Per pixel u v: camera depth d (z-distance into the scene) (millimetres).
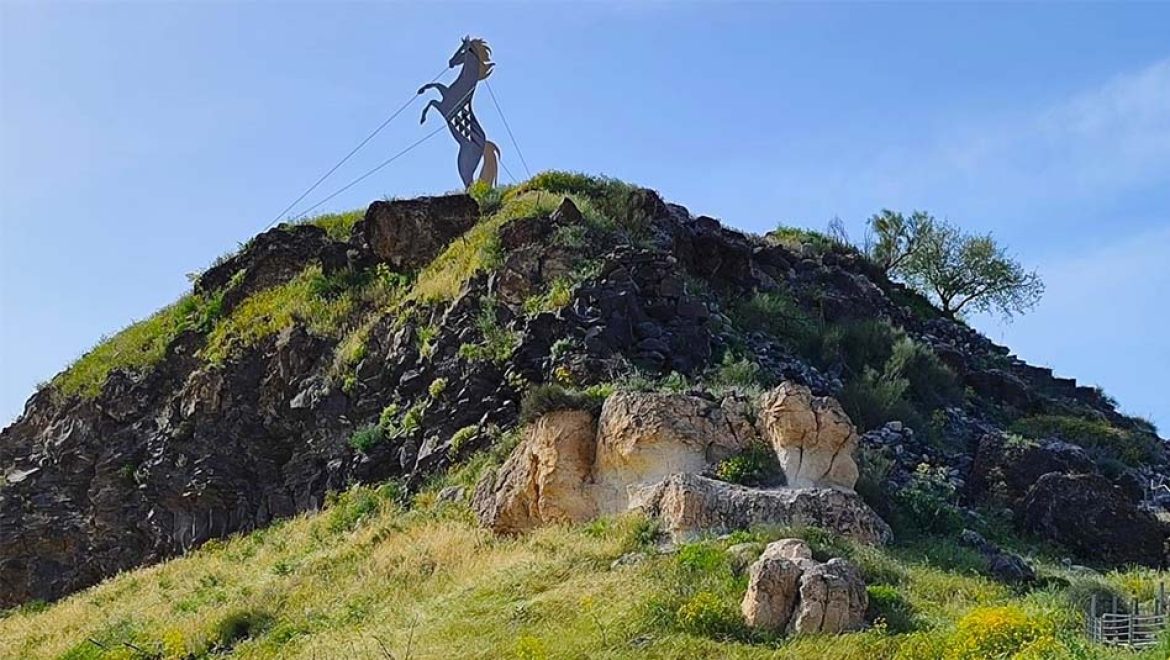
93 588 35969
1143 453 39438
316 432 36250
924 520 29141
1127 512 31203
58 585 38656
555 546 26312
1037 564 28047
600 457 28312
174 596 30953
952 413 38125
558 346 32719
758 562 21781
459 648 21797
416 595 26078
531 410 29500
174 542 36938
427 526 29547
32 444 42469
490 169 44625
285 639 25344
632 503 27266
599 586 23500
